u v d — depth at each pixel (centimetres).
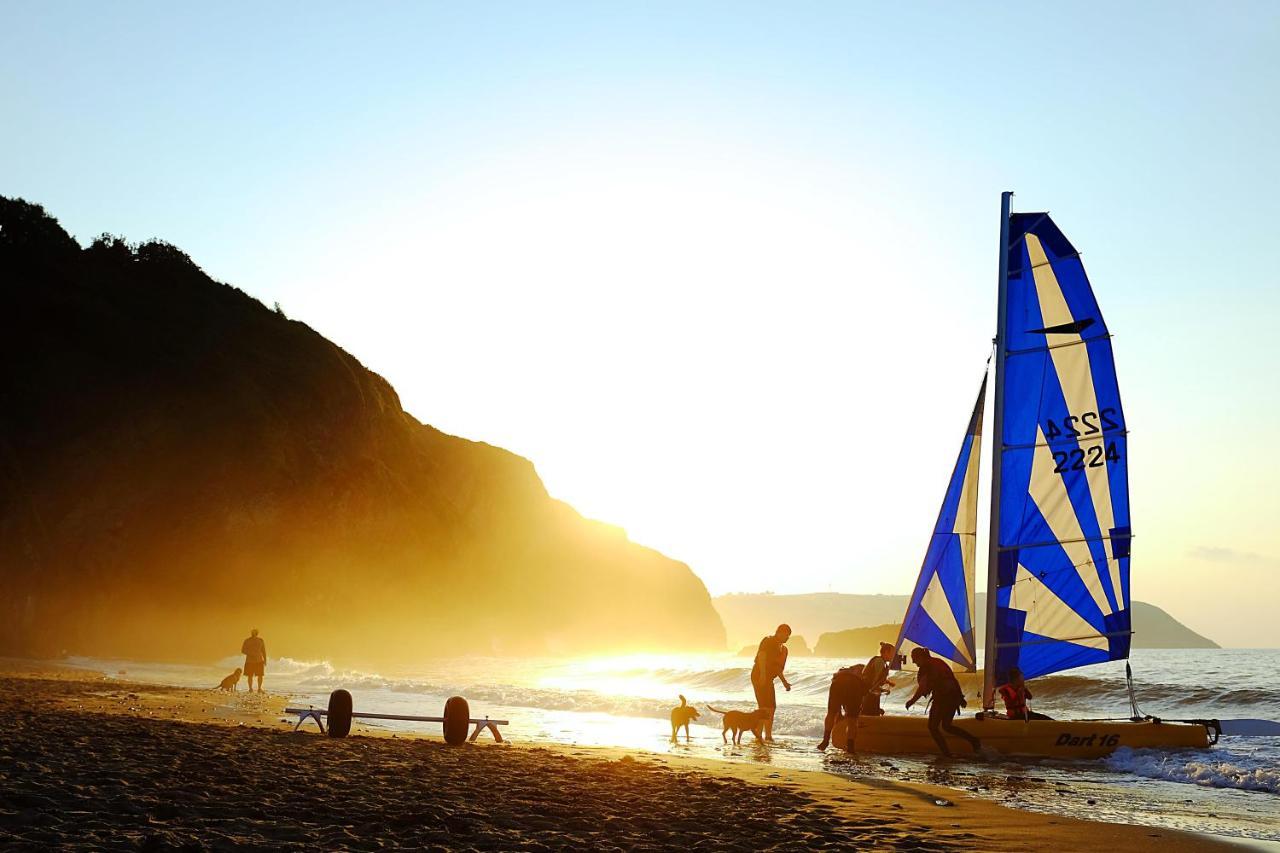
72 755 1154
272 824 786
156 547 6631
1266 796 1245
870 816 991
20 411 6494
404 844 736
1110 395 1831
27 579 5356
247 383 7562
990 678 1825
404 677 4688
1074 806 1134
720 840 829
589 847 773
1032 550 1848
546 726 2248
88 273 7812
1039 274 1881
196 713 2155
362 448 8381
